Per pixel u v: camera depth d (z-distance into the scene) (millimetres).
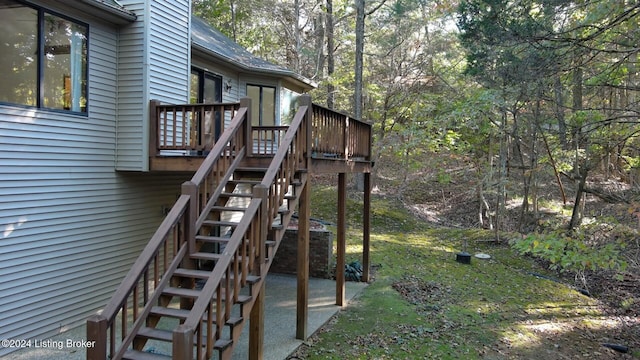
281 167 5043
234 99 10344
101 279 6691
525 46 7594
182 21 7656
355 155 8336
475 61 9289
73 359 5242
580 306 8992
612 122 8031
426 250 12797
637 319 8445
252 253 4230
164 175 8086
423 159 17500
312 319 6980
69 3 5859
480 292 9258
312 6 20391
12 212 5332
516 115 11766
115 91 6852
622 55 7812
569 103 10086
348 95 20422
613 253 6711
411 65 17828
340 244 7758
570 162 12547
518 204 17703
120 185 7023
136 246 7398
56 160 5902
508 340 6840
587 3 7109
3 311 5270
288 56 21297
